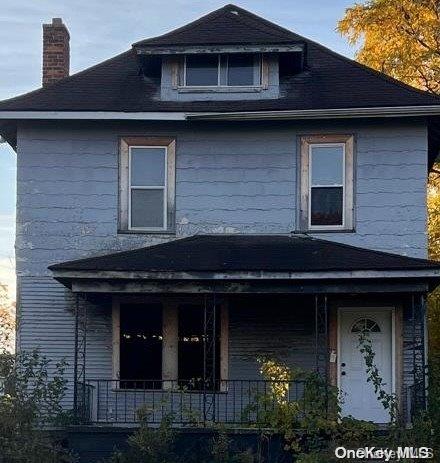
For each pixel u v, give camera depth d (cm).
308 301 1827
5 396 1395
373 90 1878
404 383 1788
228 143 1881
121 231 1867
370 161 1845
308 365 1812
